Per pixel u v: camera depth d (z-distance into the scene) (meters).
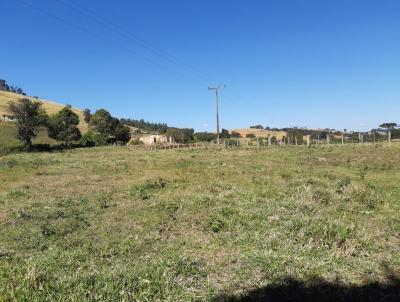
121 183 19.06
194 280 6.68
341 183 15.63
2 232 10.04
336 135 61.44
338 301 6.06
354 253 7.92
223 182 17.97
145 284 6.24
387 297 6.17
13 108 69.44
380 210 11.86
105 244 8.70
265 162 28.41
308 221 9.52
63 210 12.56
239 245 8.48
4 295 5.63
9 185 19.61
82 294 5.87
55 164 31.89
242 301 6.02
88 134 88.81
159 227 10.18
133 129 137.25
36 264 6.93
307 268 7.06
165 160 32.53
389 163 25.69
